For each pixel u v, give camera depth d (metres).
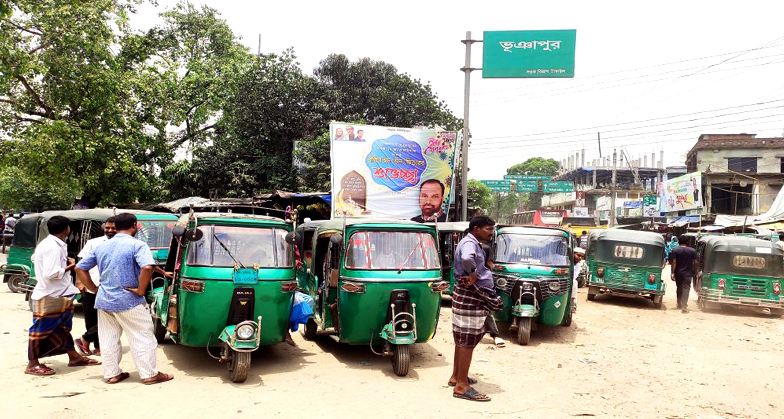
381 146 19.11
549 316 9.89
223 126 27.61
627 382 7.23
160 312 7.97
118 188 22.00
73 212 11.13
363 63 26.81
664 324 12.16
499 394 6.45
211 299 6.59
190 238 6.65
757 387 7.20
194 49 27.31
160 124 23.25
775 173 34.66
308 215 21.11
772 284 13.61
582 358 8.58
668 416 5.89
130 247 6.16
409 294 7.44
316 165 23.61
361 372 7.26
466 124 18.81
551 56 18.03
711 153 39.56
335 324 7.89
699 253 15.57
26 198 51.72
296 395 6.13
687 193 35.19
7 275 13.12
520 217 54.88
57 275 6.54
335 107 25.38
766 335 11.23
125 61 22.64
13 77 17.75
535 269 9.85
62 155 18.97
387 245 7.73
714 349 9.62
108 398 5.74
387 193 18.98
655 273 14.55
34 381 6.27
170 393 6.00
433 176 19.33
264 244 7.13
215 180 25.41
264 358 7.84
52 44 18.73
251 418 5.33
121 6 21.00
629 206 50.38
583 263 16.86
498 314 9.80
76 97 19.34
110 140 20.31
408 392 6.39
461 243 6.20
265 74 25.44
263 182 25.80
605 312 13.62
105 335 6.27
